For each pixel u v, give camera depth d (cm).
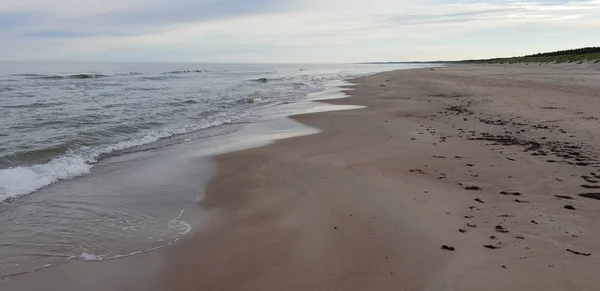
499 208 551
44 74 5553
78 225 570
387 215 551
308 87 3234
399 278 395
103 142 1163
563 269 391
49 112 1694
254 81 4259
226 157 941
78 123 1421
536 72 3856
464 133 1105
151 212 615
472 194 612
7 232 547
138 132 1330
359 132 1197
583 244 437
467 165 777
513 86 2483
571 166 732
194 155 977
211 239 512
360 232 504
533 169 724
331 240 488
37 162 928
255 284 400
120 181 778
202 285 405
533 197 586
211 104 2052
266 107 1927
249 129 1329
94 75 5356
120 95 2522
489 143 959
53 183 768
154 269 443
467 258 422
